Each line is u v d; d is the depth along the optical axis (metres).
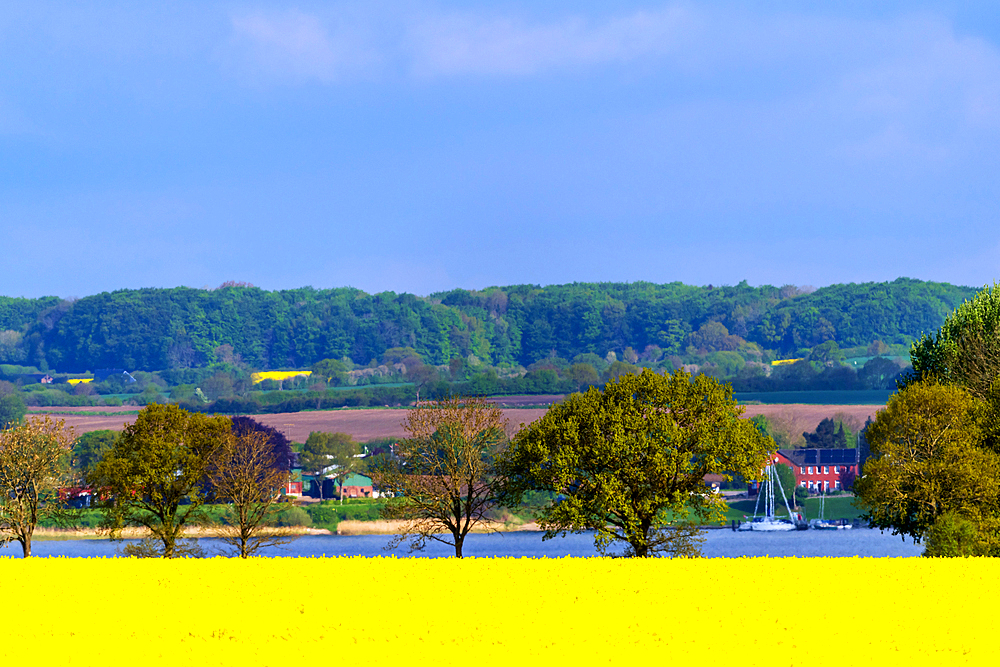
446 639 95.94
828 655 89.44
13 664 89.44
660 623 101.44
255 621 104.06
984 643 93.00
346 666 87.44
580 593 118.50
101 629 101.56
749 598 114.06
